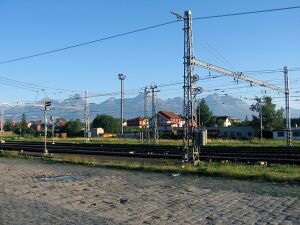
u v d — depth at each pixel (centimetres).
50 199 1266
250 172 1839
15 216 1011
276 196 1257
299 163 2538
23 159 3200
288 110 5369
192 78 2666
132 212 1041
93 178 1830
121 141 7450
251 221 912
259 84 4497
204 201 1184
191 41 2675
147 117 6619
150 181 1698
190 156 2653
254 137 9238
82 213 1039
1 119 7331
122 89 8269
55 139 9138
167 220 940
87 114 7731
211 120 12525
